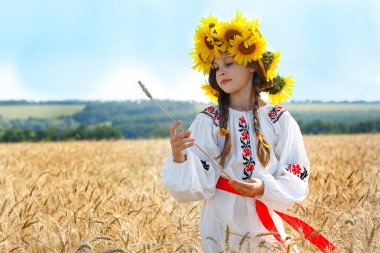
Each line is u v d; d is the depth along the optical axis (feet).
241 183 14.62
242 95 15.92
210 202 15.66
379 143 73.15
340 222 17.34
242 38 15.17
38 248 15.76
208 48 15.88
